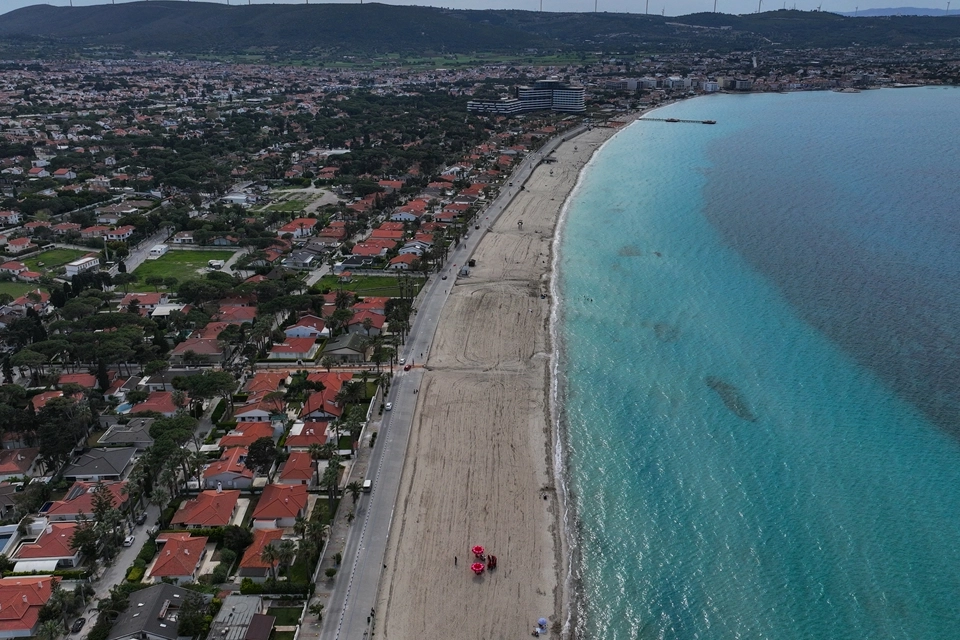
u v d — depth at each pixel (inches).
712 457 4667.8
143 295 7234.3
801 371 5674.2
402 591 3592.5
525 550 3897.6
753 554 3855.8
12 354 5787.4
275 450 4520.2
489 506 4239.7
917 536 3944.4
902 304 6870.1
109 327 6373.0
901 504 4192.9
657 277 7770.7
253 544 3828.7
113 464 4498.0
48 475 4517.7
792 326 6461.6
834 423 4980.3
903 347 6023.6
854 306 6855.3
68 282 7677.2
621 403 5324.8
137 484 4101.9
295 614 3420.3
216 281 7268.7
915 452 4650.6
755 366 5782.5
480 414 5201.8
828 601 3550.7
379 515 4143.7
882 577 3683.6
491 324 6712.6
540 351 6166.3
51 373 5536.4
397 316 6579.7
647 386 5551.2
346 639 3289.9
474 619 3440.0
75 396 5231.3
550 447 4813.0
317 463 4488.2
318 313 6825.8
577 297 7298.2
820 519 4089.6
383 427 5032.0
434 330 6594.5
